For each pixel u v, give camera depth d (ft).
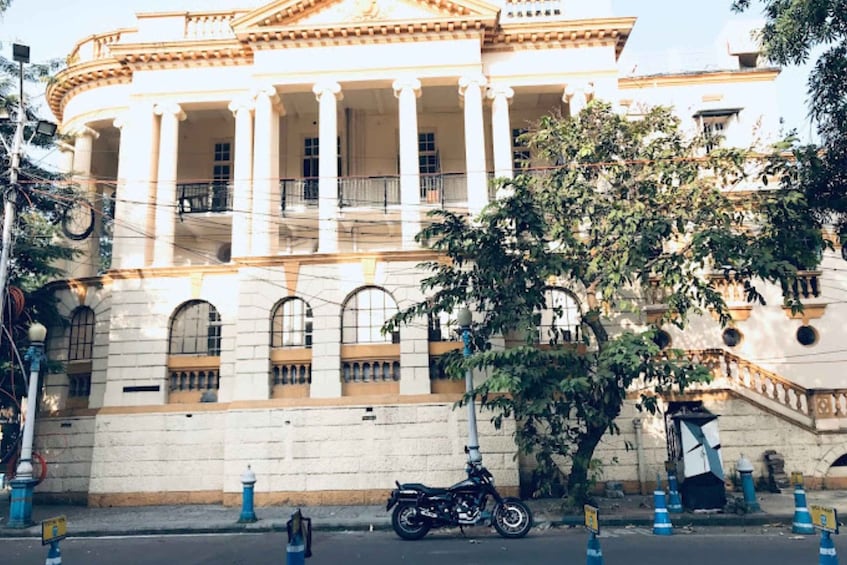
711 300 48.39
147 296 68.28
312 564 34.37
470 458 50.11
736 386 63.00
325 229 67.21
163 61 73.72
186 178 80.89
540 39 71.67
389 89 73.46
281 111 72.84
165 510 59.11
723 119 84.17
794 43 44.09
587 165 51.44
